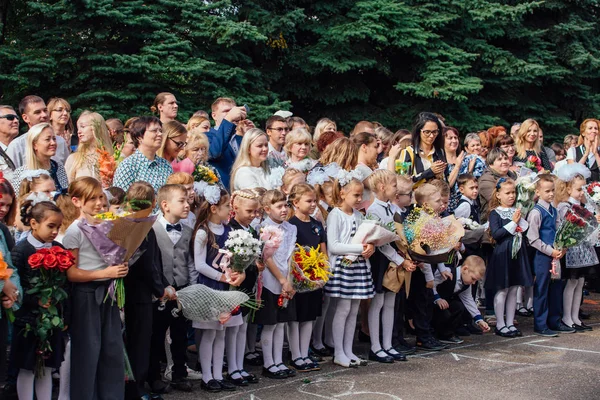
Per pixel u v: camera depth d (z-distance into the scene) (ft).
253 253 18.65
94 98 42.65
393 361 22.27
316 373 20.86
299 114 56.24
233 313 18.98
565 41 61.26
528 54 59.77
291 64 51.96
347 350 22.04
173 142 21.85
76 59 42.27
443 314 24.81
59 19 42.60
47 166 21.18
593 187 28.19
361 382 19.92
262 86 49.26
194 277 19.33
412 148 27.02
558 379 20.44
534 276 26.50
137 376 17.58
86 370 16.26
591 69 60.80
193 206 20.63
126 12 42.55
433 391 19.11
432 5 55.01
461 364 22.02
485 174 29.99
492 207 26.81
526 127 33.35
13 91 44.01
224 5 46.50
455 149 28.84
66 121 25.82
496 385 19.76
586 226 25.82
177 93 44.68
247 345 22.25
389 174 22.75
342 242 21.70
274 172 23.15
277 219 20.57
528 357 22.98
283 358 22.39
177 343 19.27
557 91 62.75
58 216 16.10
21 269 15.81
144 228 16.40
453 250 23.45
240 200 19.75
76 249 16.39
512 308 26.30
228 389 19.01
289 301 20.54
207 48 46.65
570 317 27.25
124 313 18.07
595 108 63.05
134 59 41.55
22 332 15.75
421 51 54.49
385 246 22.29
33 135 20.77
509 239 25.79
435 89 52.90
